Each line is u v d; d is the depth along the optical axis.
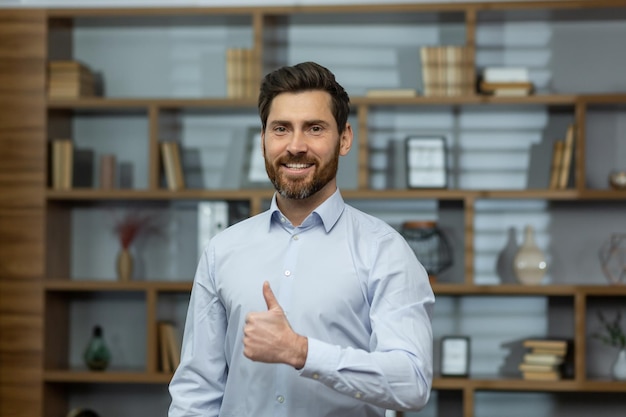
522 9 5.48
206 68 5.96
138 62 5.98
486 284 5.64
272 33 5.85
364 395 2.11
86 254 5.97
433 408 5.70
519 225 5.79
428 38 5.84
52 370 5.63
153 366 5.58
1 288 5.64
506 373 5.73
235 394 2.35
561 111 5.78
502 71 5.56
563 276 5.76
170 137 5.88
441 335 5.79
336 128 2.31
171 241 5.93
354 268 2.32
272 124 2.28
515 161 5.80
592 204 5.76
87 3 5.88
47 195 5.64
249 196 5.55
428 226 5.61
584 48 5.80
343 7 5.52
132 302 5.94
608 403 5.70
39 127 5.66
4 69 5.67
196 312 2.46
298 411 2.28
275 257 2.37
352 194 5.49
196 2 5.84
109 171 5.76
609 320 5.72
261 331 2.04
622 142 5.75
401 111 5.82
